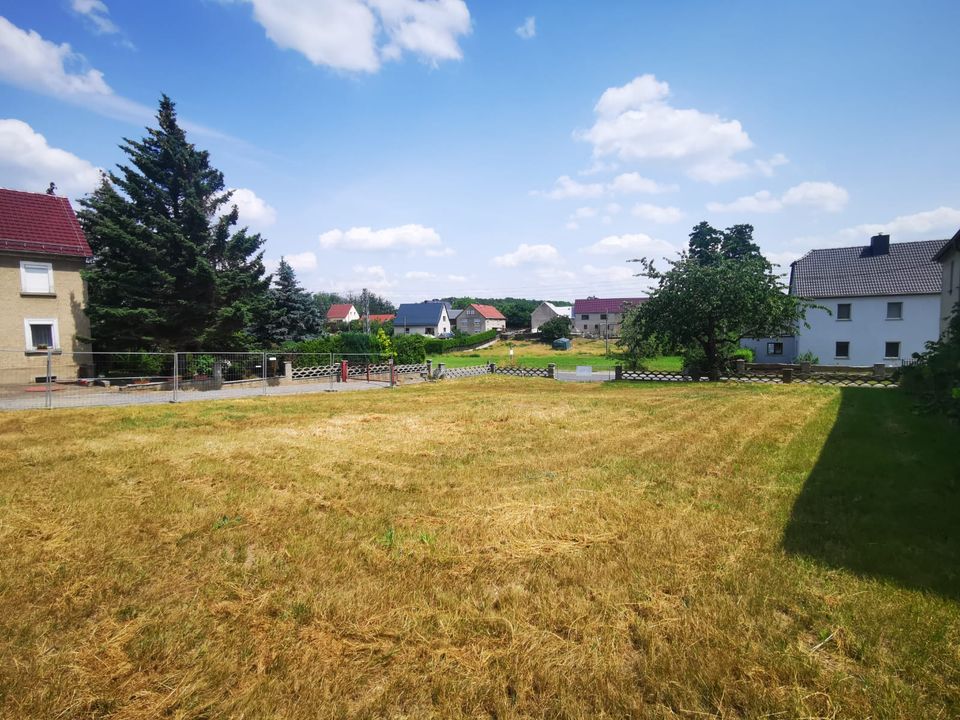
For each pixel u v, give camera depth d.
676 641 2.78
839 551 3.85
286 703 2.38
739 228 31.09
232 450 7.63
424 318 76.56
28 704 2.35
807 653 2.67
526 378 24.97
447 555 3.91
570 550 4.00
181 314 18.91
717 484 5.72
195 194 19.56
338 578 3.54
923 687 2.43
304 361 22.39
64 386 17.28
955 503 4.88
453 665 2.64
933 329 29.11
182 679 2.53
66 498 5.27
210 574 3.62
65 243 19.69
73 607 3.18
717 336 22.45
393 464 6.84
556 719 2.29
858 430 8.70
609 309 78.31
